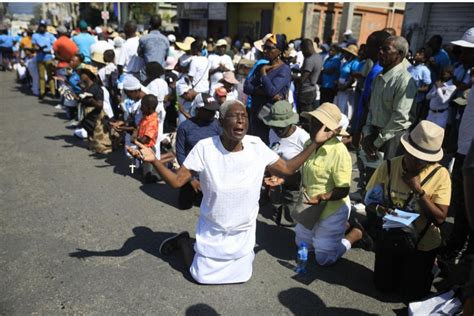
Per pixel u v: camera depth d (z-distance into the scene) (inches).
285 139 165.5
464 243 146.2
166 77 310.0
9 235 153.2
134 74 290.5
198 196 183.2
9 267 133.0
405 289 123.0
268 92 207.0
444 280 134.8
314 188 136.9
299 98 306.8
